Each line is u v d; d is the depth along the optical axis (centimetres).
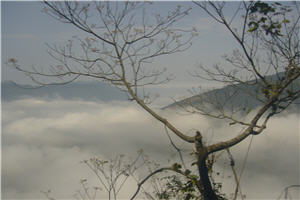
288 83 380
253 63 410
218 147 374
